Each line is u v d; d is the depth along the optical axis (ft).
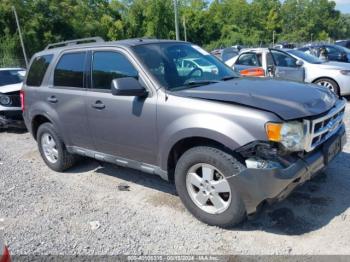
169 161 13.01
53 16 158.81
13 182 17.61
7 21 147.74
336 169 15.76
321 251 10.69
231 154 11.40
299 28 303.89
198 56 15.51
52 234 12.66
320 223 12.00
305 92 12.42
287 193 11.29
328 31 318.65
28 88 18.72
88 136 15.78
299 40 281.95
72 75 16.24
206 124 11.45
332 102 12.75
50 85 17.42
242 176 11.07
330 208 12.80
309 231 11.65
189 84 13.52
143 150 13.67
